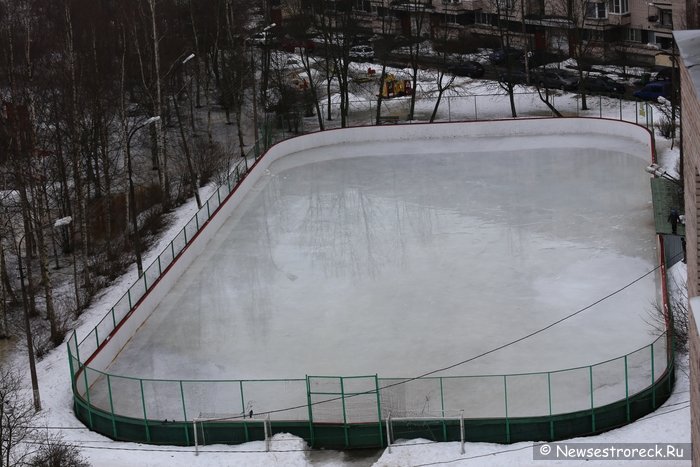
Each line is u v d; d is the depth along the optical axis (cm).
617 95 9444
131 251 7050
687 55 2598
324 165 8519
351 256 6444
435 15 11488
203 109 10262
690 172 2547
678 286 5391
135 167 8900
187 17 10194
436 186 7712
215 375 5022
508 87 9169
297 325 5512
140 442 4428
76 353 5116
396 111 9919
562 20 10375
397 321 5447
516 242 6419
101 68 8650
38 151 6725
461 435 4112
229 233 7050
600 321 5247
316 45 11769
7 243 7250
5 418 4388
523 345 5053
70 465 3991
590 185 7394
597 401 4319
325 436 4303
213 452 4259
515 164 8075
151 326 5656
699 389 2344
